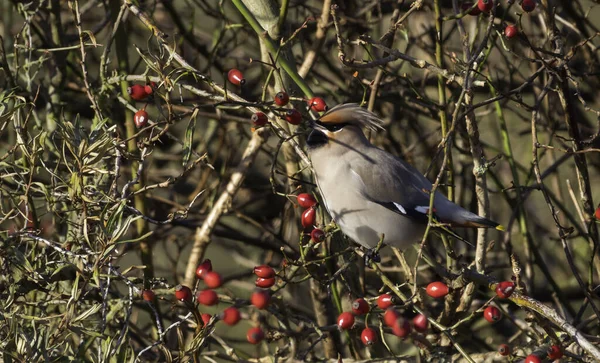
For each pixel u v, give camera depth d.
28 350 7.39
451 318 8.94
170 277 13.80
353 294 9.62
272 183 8.75
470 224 8.93
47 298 9.25
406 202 9.12
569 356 7.50
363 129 10.14
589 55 11.55
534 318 7.98
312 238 8.20
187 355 7.29
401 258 9.38
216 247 16.31
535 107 8.55
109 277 7.73
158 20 14.09
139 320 15.13
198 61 12.69
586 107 8.49
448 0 12.20
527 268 11.23
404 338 6.71
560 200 13.40
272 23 9.69
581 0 13.97
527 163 14.15
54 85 11.50
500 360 8.70
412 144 12.76
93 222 8.04
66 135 7.71
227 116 11.95
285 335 8.88
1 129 8.22
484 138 15.16
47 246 8.71
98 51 14.23
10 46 12.80
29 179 8.17
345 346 11.26
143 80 9.74
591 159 12.71
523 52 12.13
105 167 9.05
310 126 9.30
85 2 14.41
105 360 7.44
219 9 12.80
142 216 7.68
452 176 9.77
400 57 8.58
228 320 6.95
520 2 8.20
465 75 7.88
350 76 12.17
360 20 11.66
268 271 7.70
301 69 10.20
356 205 9.18
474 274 8.36
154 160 14.50
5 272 8.20
